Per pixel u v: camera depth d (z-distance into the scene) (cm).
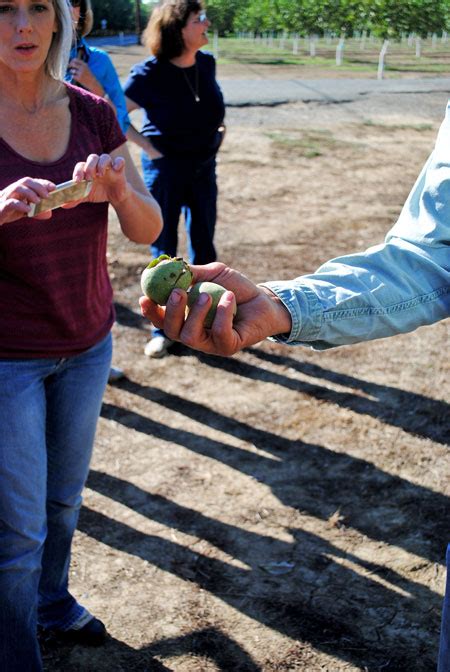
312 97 1454
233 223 687
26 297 205
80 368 223
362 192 800
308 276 151
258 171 872
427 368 454
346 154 973
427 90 1598
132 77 432
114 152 227
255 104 1352
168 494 340
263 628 271
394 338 493
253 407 411
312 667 255
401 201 769
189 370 449
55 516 239
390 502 336
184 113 429
